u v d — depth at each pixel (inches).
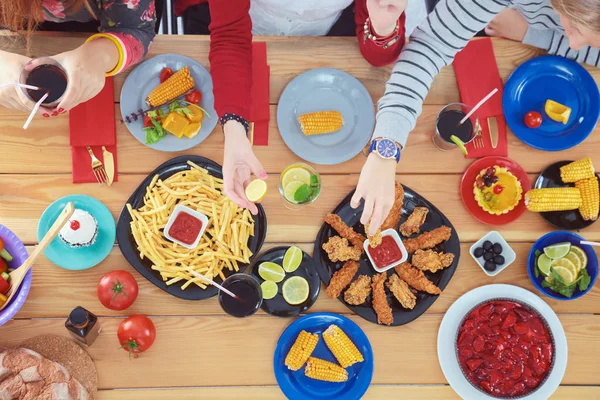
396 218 70.6
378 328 69.6
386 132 66.5
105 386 65.9
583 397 69.9
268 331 68.4
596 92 74.3
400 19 67.9
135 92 70.0
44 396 59.6
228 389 67.2
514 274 72.3
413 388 69.0
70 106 59.1
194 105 69.0
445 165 74.1
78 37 70.5
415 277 69.4
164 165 69.2
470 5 66.1
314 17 78.6
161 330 67.4
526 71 75.5
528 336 68.9
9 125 69.2
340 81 73.2
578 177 71.7
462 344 69.0
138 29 67.9
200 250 67.6
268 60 73.9
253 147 72.1
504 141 74.6
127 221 67.7
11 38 69.1
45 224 66.6
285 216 71.4
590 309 71.9
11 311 58.5
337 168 72.8
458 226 73.0
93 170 69.3
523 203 72.5
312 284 69.1
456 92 75.7
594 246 73.1
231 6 64.6
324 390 67.6
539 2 71.0
